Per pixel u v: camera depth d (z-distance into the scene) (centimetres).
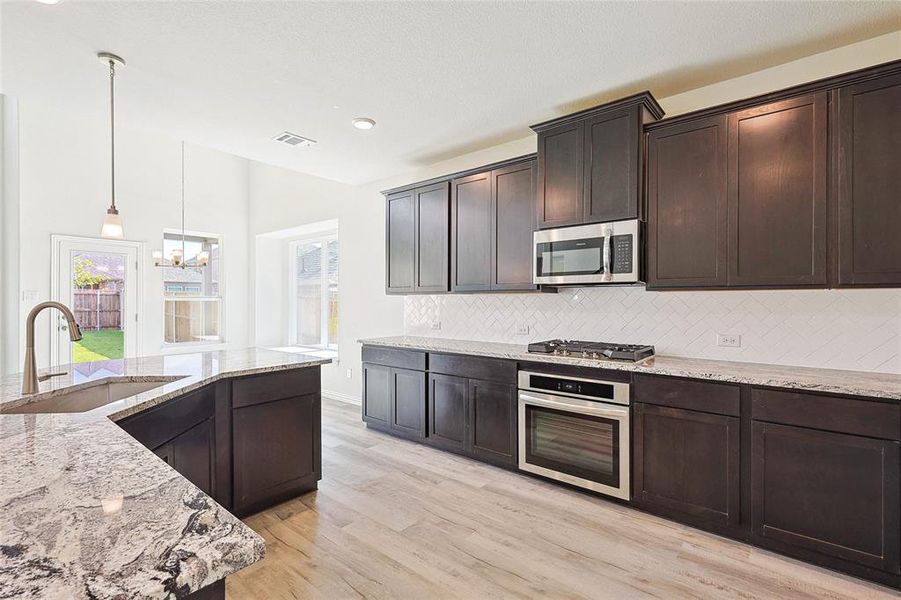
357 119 329
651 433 257
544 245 315
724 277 252
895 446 190
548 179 315
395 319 488
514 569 212
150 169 605
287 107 307
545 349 316
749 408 226
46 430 135
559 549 228
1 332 505
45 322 512
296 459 285
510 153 382
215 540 71
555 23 216
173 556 66
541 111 319
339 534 243
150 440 186
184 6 199
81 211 543
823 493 207
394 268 441
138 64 247
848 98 218
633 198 277
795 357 259
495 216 360
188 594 62
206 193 664
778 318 264
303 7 201
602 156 289
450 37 226
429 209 408
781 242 235
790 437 214
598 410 275
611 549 228
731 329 279
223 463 248
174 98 291
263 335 698
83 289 545
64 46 229
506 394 325
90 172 551
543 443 305
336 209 560
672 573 208
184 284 654
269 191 669
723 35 228
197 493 89
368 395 429
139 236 593
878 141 211
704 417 239
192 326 661
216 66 251
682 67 261
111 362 280
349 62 249
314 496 289
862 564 198
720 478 235
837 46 241
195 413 223
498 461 331
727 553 223
